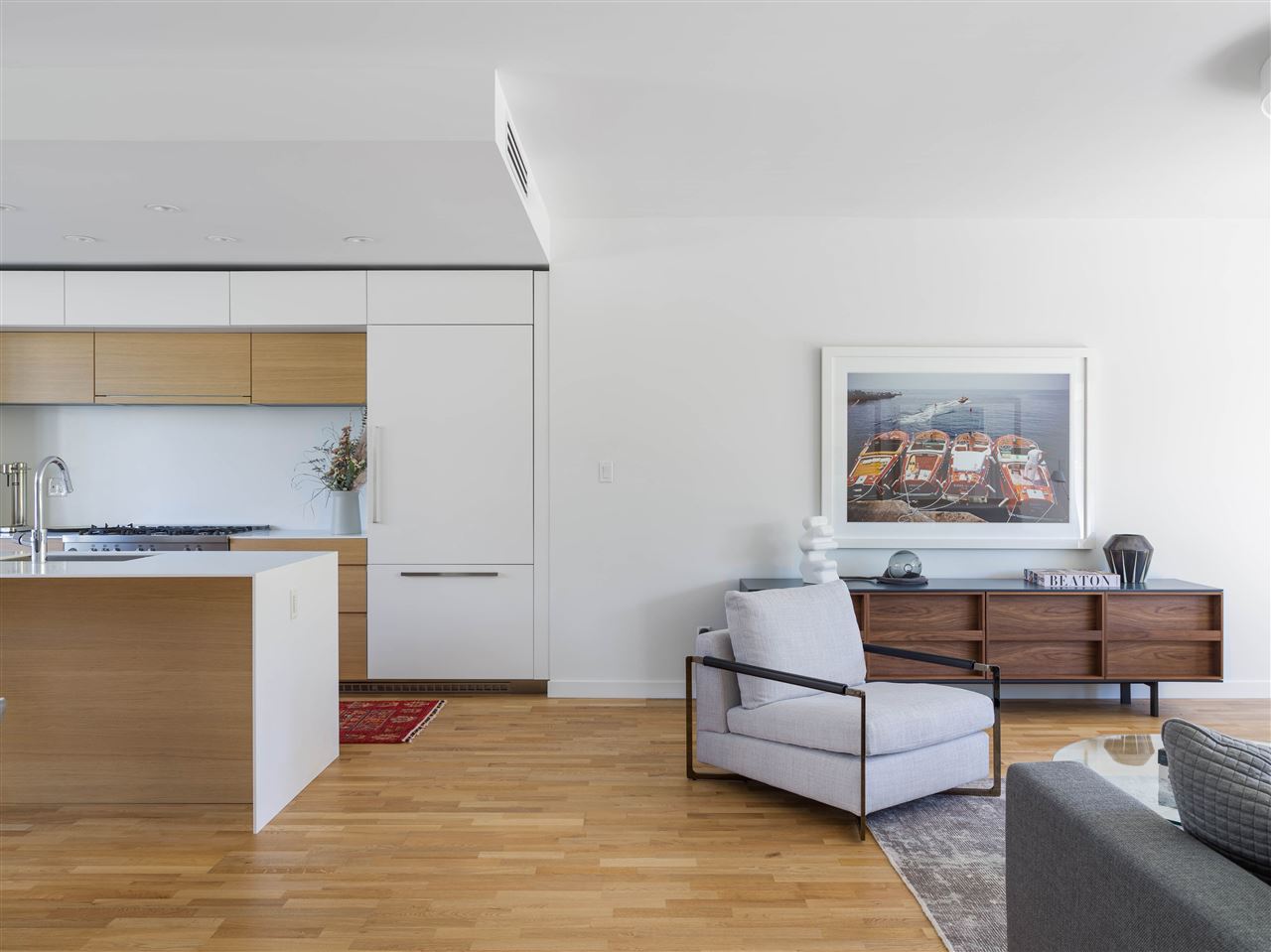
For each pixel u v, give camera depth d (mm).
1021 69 2811
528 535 4488
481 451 4477
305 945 2072
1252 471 4496
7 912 2236
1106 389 4508
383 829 2781
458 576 4480
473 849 2629
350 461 4691
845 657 3246
